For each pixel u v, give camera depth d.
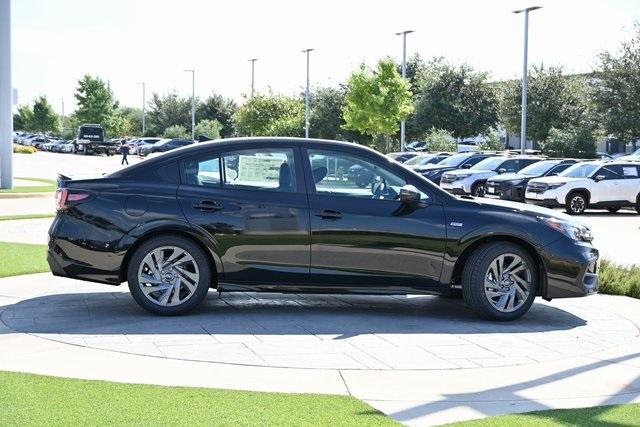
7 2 23.39
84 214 7.32
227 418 4.49
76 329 6.80
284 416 4.57
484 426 4.54
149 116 101.94
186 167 7.54
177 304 7.39
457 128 57.31
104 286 9.00
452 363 6.02
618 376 5.77
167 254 7.39
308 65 55.06
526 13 37.41
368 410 4.74
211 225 7.36
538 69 52.44
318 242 7.47
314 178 7.60
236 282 7.47
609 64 44.34
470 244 7.61
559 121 51.22
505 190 26.61
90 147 71.50
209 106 91.81
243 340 6.54
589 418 4.73
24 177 31.80
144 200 7.35
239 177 7.56
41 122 115.62
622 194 24.52
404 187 7.54
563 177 25.00
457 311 8.17
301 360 5.96
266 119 67.25
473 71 57.78
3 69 23.53
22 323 7.00
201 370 5.60
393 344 6.57
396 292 7.63
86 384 5.13
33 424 4.29
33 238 13.18
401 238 7.52
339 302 8.48
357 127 49.69
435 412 4.82
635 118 42.84
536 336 7.06
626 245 15.61
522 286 7.72
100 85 98.25
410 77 64.94
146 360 5.83
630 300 9.15
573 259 7.69
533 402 5.09
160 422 4.38
